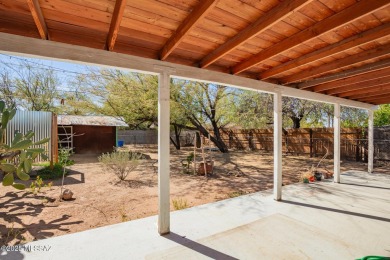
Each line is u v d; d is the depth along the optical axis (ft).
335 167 18.54
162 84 9.45
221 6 6.11
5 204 13.80
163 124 9.51
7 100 42.45
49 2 5.76
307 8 6.27
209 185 19.35
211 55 9.43
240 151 45.21
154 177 22.40
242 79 12.03
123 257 7.66
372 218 10.99
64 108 49.52
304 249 8.17
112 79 30.42
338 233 9.41
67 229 10.48
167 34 7.80
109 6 6.00
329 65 10.92
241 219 10.87
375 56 9.11
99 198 15.34
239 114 37.32
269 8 6.23
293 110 38.78
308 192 15.60
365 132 30.58
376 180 19.29
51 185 18.11
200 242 8.68
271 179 21.63
